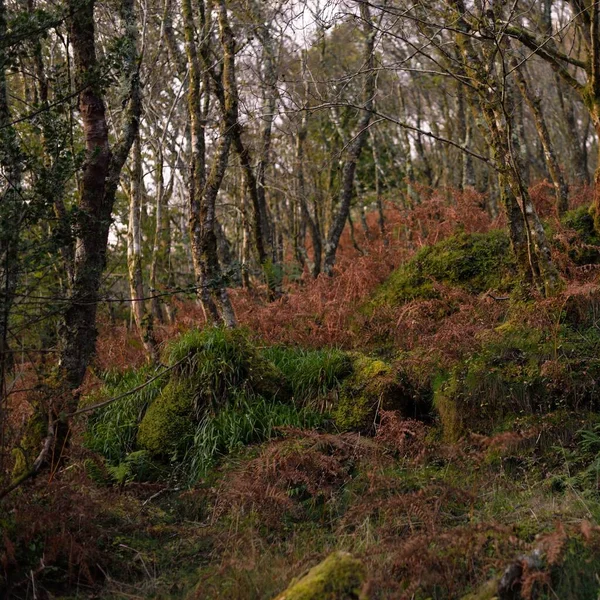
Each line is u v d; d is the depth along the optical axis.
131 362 9.34
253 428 6.84
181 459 6.87
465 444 5.95
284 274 12.98
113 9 9.63
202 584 4.36
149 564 4.86
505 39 8.48
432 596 3.84
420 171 19.97
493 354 6.43
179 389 7.27
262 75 11.24
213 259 8.27
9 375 5.15
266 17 10.24
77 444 5.81
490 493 5.07
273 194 17.77
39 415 5.18
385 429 6.15
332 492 5.62
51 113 5.27
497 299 7.48
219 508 5.46
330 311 8.95
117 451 7.06
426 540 3.83
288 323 9.07
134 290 9.58
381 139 19.36
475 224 10.48
